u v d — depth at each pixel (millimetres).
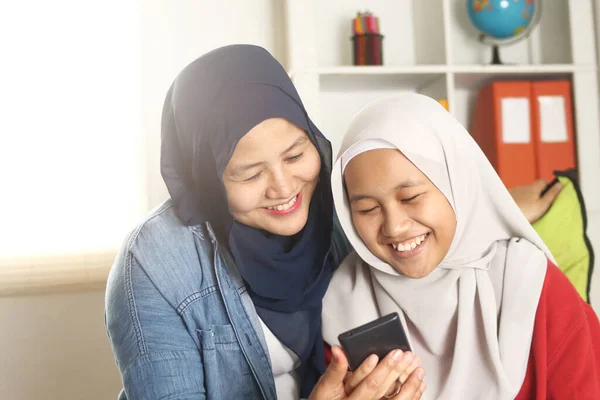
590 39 2492
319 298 1321
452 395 1254
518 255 1321
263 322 1291
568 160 2453
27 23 2463
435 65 2430
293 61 2365
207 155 1220
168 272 1240
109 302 1245
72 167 2490
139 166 2502
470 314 1285
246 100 1150
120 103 2506
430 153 1258
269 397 1271
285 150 1149
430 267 1266
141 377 1161
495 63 2557
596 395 1197
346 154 1282
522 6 2453
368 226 1288
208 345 1231
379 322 1073
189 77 1243
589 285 1883
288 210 1205
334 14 2654
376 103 1366
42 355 2393
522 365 1241
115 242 2479
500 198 1354
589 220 2451
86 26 2488
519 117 2445
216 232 1299
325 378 1080
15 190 2459
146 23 2533
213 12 2576
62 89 2482
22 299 2387
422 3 2600
